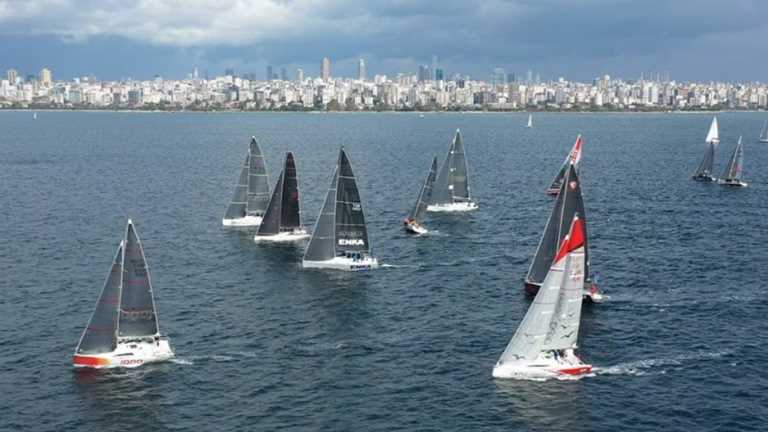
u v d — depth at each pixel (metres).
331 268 105.19
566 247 67.25
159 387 65.75
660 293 93.81
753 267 106.50
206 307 87.81
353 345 76.06
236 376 68.25
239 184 133.00
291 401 63.56
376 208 155.38
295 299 91.25
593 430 59.41
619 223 139.50
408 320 83.94
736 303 89.94
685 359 72.69
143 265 71.31
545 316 68.56
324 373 69.12
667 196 173.38
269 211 120.56
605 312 86.38
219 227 132.88
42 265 105.69
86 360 69.38
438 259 111.69
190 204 159.12
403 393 65.19
